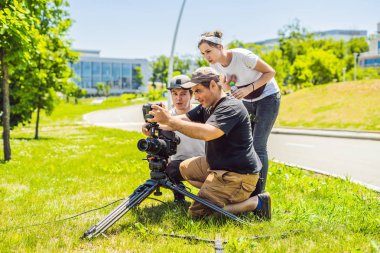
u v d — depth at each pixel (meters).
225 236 3.56
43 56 16.41
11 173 7.63
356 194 5.56
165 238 3.51
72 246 3.33
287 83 64.62
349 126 24.23
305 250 3.21
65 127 28.61
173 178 4.93
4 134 9.99
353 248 3.20
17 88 17.08
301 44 67.12
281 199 5.12
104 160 9.64
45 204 4.96
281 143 16.39
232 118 3.90
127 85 128.50
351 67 78.00
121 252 3.20
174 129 3.72
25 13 8.27
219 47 4.54
